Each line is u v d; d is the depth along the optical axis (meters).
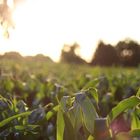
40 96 4.75
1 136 2.51
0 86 5.25
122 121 3.51
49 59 18.83
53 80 6.59
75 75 12.51
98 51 43.59
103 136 1.97
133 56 49.03
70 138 2.15
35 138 2.59
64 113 2.16
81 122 2.16
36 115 2.67
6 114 2.75
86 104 2.09
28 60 17.30
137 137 2.01
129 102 2.07
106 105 4.45
